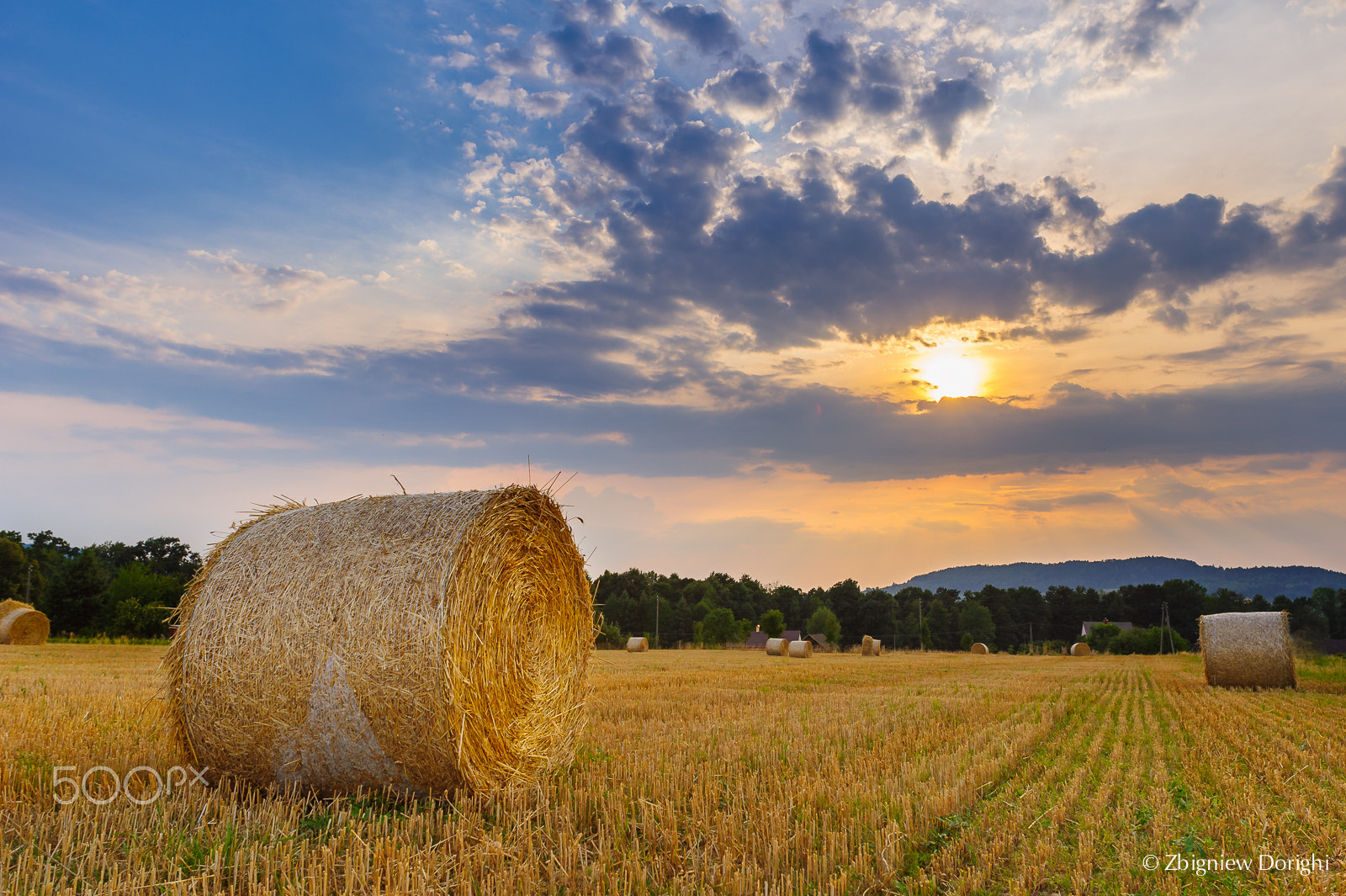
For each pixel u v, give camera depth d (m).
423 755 7.36
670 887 5.25
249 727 7.55
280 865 5.27
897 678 23.70
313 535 8.09
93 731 9.41
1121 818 6.96
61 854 5.31
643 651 48.34
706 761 9.02
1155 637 91.06
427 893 4.91
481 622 7.82
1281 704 16.31
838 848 5.96
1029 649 112.19
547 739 9.01
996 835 6.35
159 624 54.22
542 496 9.22
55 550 76.69
